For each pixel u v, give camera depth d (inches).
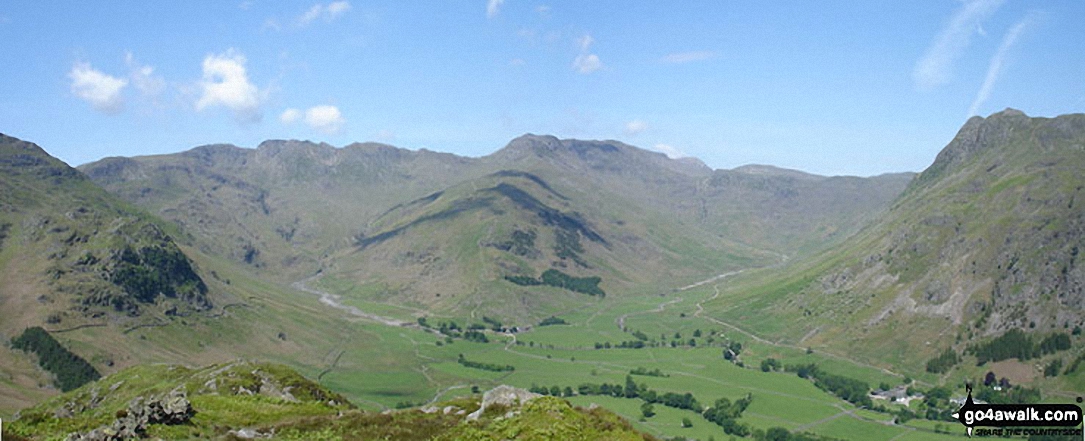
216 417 3501.5
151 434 2965.1
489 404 3516.2
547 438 2856.8
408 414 3678.6
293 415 3838.6
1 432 2903.5
